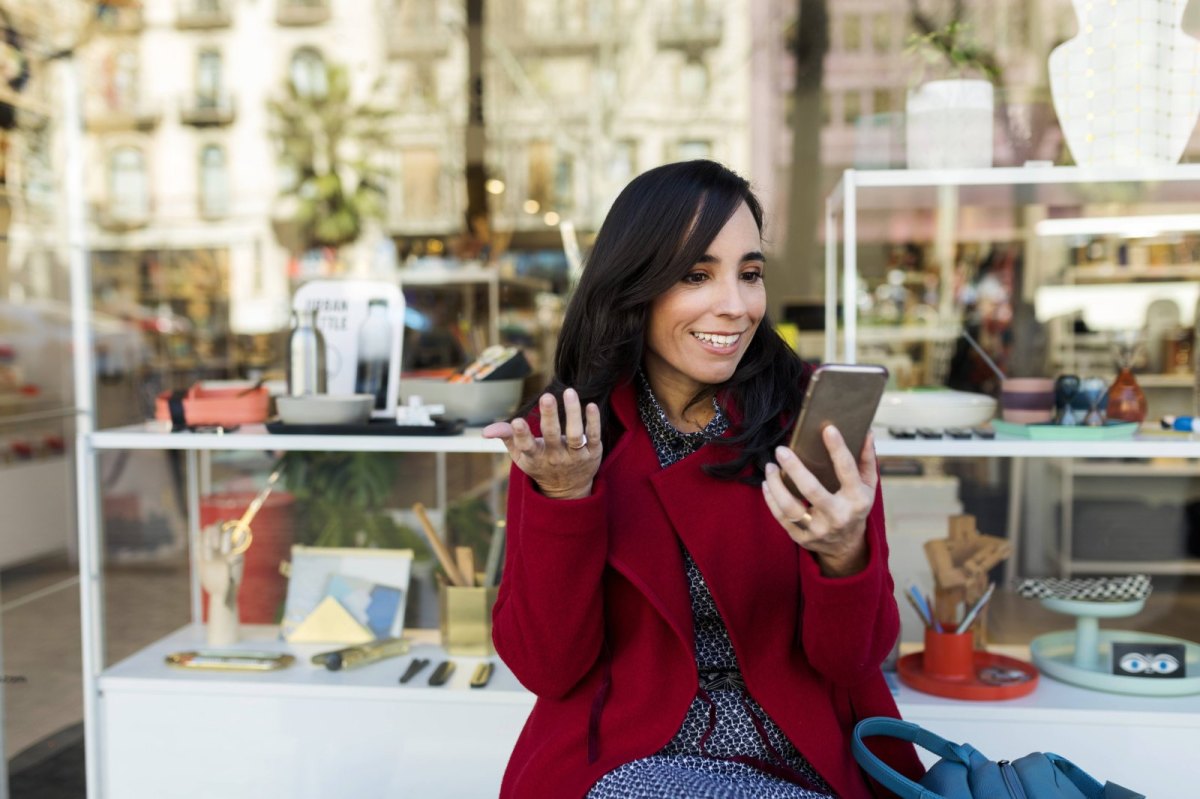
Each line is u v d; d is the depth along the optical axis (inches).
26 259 110.2
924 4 181.5
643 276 41.0
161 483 149.0
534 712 44.8
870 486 35.2
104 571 142.1
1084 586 66.7
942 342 109.3
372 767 63.7
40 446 104.6
